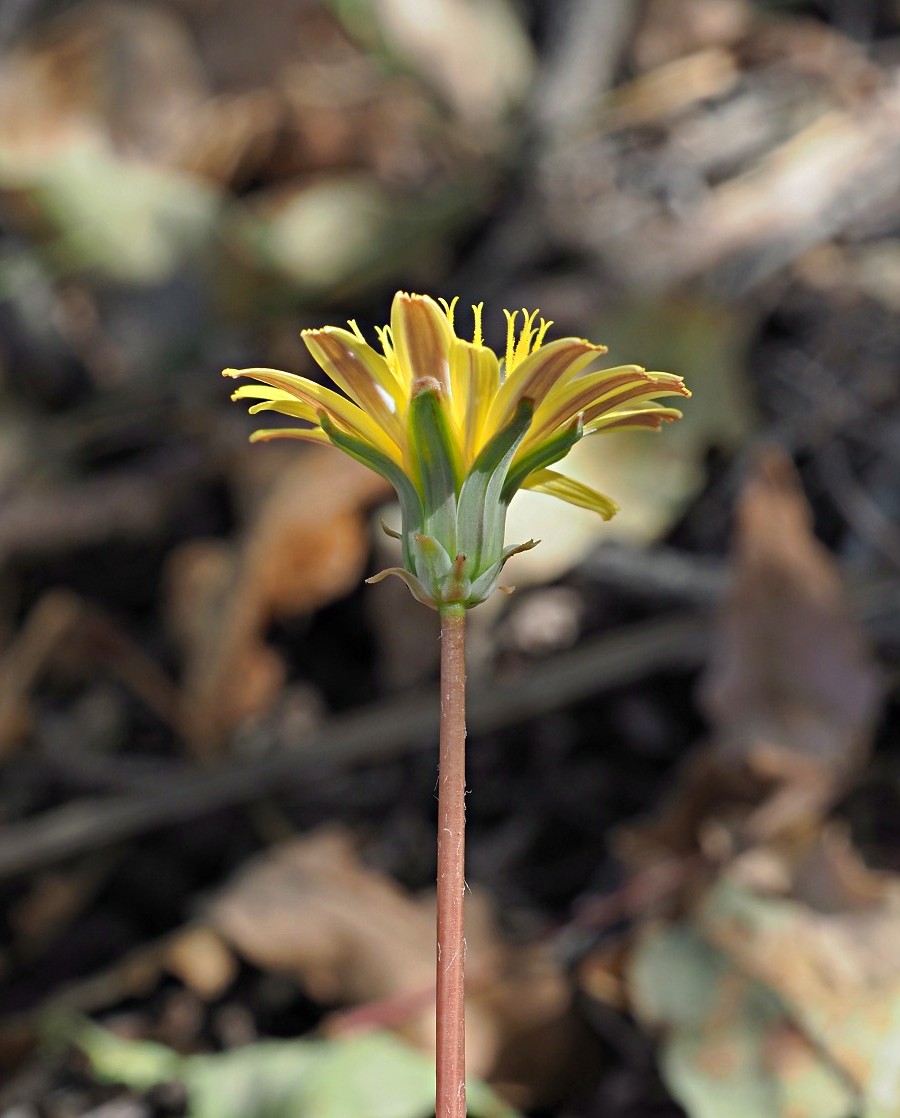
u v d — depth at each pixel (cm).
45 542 37
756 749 27
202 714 33
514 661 33
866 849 28
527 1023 26
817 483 34
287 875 29
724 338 35
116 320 40
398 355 18
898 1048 23
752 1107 23
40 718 35
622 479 32
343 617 35
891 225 38
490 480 18
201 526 37
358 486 33
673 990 25
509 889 30
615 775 31
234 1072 24
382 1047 24
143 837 32
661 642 32
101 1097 27
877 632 31
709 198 40
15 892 32
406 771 33
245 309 40
